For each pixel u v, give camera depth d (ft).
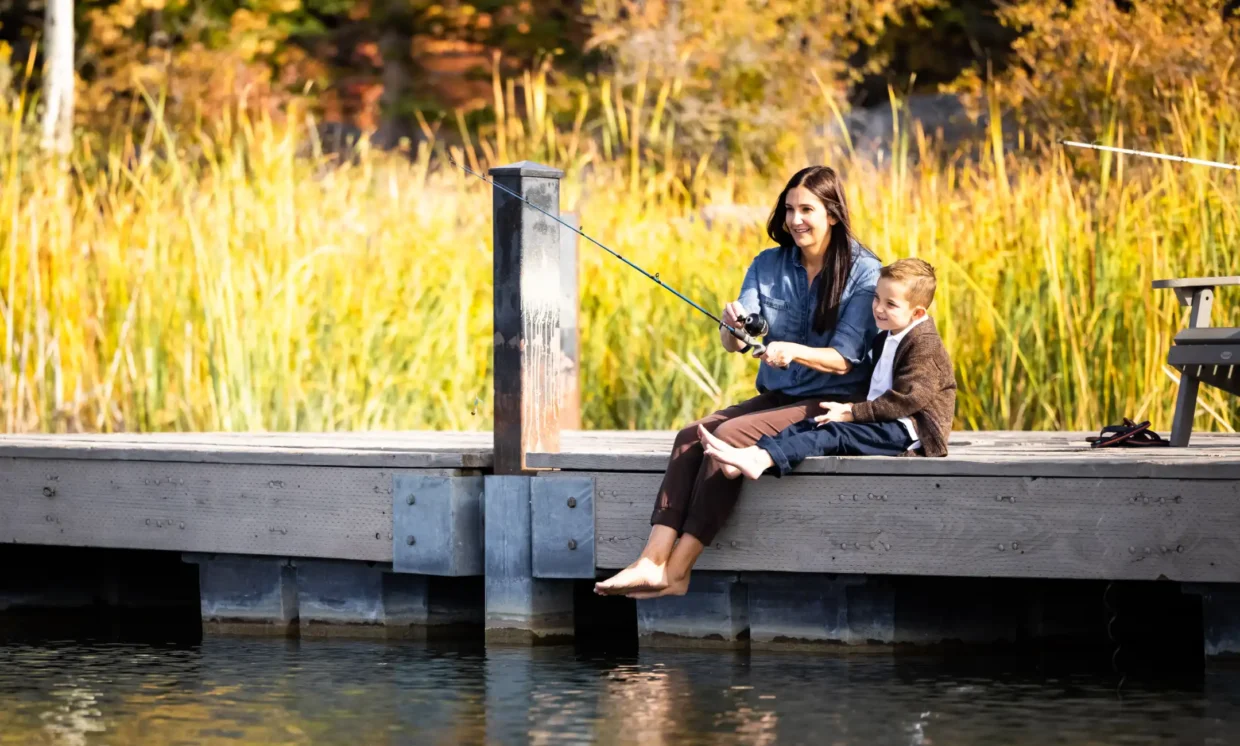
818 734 43.50
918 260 52.31
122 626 63.57
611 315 93.20
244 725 45.29
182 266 89.86
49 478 62.90
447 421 90.17
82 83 156.46
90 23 167.02
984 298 80.94
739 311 53.06
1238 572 47.03
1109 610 57.31
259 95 159.53
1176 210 80.12
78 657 55.98
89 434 73.67
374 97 181.68
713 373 90.38
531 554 56.03
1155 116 102.42
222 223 90.07
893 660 52.85
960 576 51.39
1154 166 87.81
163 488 60.85
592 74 170.19
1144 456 51.93
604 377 92.22
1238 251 77.71
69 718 46.39
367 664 53.67
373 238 95.35
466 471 57.06
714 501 51.67
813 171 53.88
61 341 88.22
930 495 50.39
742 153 145.07
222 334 86.22
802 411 52.75
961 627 55.31
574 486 55.26
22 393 86.28
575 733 43.86
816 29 155.84
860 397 54.08
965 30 171.83
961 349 81.71
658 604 55.88
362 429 88.02
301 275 90.17
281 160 95.81
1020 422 79.36
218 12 177.17
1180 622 58.18
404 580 59.57
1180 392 58.54
